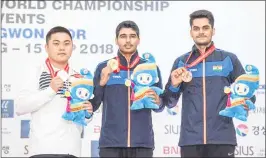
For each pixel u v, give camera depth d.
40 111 4.92
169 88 5.61
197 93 5.48
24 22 6.12
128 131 5.43
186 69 5.56
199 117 5.43
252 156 6.11
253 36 6.16
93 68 6.11
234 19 6.17
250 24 6.17
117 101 5.50
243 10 6.15
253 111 6.12
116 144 5.43
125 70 5.58
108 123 5.48
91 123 6.09
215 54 5.61
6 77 6.07
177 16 6.17
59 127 4.89
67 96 5.00
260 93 6.13
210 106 5.43
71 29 6.12
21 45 6.10
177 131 6.11
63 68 5.24
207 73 5.53
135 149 5.49
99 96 5.57
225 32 6.15
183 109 5.51
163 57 6.13
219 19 6.16
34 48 6.11
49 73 5.11
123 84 5.54
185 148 5.47
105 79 5.45
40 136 4.85
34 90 5.02
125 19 6.14
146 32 6.14
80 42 6.12
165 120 6.11
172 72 5.48
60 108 4.97
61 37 5.24
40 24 6.12
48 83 5.06
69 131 4.93
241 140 6.12
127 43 5.59
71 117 4.91
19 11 6.12
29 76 5.09
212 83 5.49
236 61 5.61
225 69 5.54
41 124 4.88
